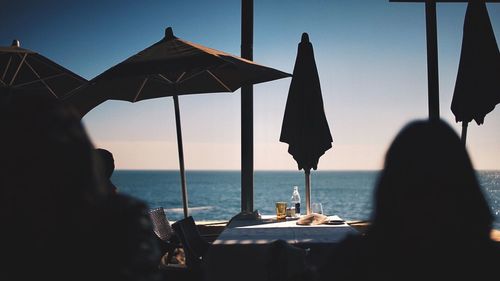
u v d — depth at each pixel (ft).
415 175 3.87
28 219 3.34
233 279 10.57
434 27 17.10
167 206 195.62
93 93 16.90
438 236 3.80
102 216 3.54
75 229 3.39
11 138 3.43
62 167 3.42
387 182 3.98
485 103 15.46
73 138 3.53
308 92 16.51
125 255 3.49
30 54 16.89
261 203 219.00
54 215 3.37
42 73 17.48
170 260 13.04
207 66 13.10
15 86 17.65
